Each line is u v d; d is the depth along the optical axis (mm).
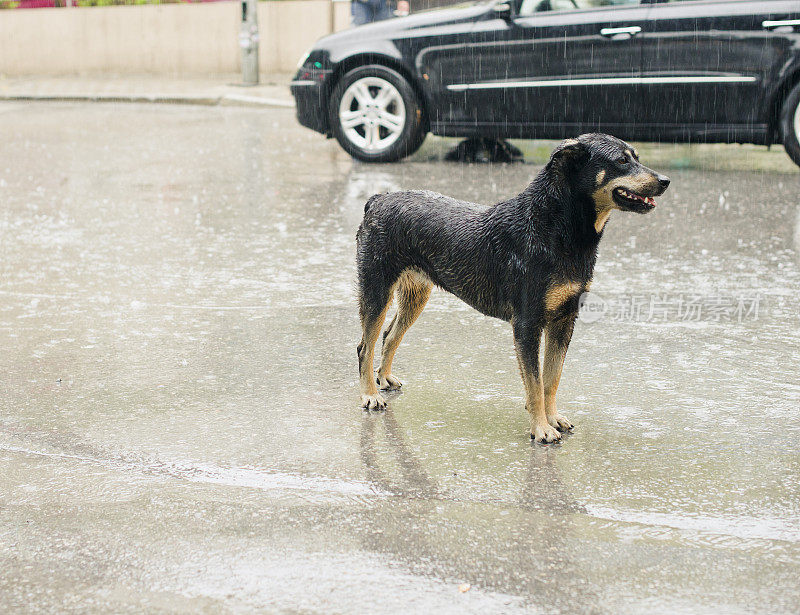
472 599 2922
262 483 3670
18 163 10719
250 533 3305
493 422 4223
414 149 10445
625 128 9609
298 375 4793
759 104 9047
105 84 17688
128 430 4152
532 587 2982
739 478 3672
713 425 4152
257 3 17719
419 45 10094
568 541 3242
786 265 6457
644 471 3738
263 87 16594
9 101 16688
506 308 4000
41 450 3965
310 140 12125
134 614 2871
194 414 4316
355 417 4285
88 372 4824
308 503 3512
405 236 4219
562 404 4410
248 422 4230
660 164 9977
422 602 2910
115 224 7914
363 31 10414
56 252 7082
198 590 2984
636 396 4480
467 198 8422
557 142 11586
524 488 3615
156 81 17922
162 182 9570
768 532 3293
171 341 5266
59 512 3469
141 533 3316
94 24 19406
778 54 8852
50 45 19797
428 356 5055
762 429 4102
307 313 5734
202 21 18734
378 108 10336
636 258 6707
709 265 6500
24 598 2959
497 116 10031
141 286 6258
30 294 6109
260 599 2934
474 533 3295
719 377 4684
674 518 3387
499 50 9805
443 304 5910
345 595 2945
